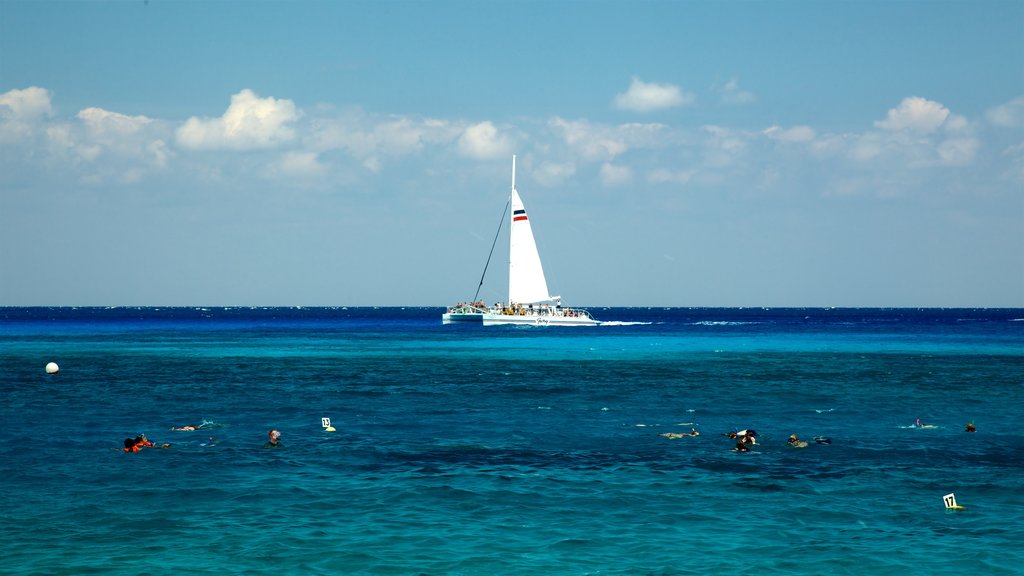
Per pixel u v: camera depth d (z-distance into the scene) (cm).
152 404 6012
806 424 5091
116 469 3712
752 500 3209
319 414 5519
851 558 2564
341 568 2470
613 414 5525
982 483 3484
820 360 10312
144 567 2461
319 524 2888
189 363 9862
